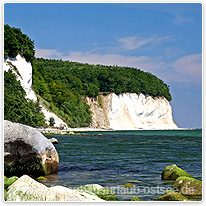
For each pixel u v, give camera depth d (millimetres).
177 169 12773
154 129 158750
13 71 81938
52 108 104750
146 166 16781
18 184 8641
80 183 11898
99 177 13234
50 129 88875
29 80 87938
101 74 167000
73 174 13859
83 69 180625
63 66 193750
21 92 76250
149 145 35844
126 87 163125
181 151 27078
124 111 157625
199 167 16609
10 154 12297
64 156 21641
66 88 143375
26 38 88875
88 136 64562
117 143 39281
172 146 34375
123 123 154625
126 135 75625
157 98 173750
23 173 12789
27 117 75062
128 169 15578
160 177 13266
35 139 12883
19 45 84562
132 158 20766
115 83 160750
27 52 86625
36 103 86250
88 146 32469
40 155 12922
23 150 12578
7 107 68312
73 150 26891
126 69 194375
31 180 9148
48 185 11438
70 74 161375
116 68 191500
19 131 12477
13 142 12273
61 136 60281
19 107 72875
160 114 171375
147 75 191250
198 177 13359
